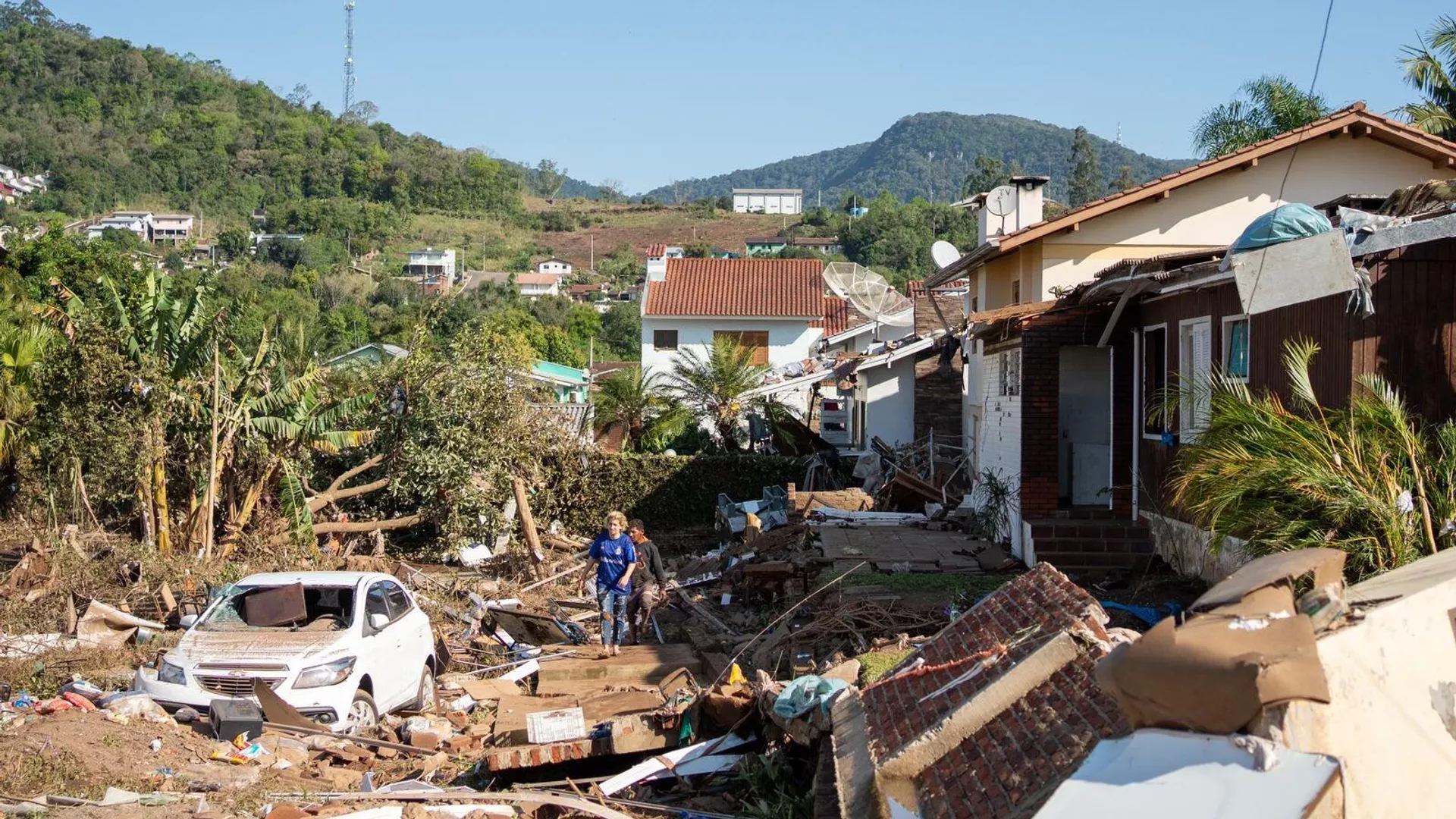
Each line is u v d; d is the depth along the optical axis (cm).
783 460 3198
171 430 2203
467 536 2567
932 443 2917
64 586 1748
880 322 4306
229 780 924
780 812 827
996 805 547
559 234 16200
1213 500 981
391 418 2562
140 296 2173
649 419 3747
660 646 1559
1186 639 430
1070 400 1916
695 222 16750
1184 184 2155
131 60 15962
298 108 17275
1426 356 1093
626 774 952
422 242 14275
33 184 12794
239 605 1309
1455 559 587
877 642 1253
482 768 1020
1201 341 1412
